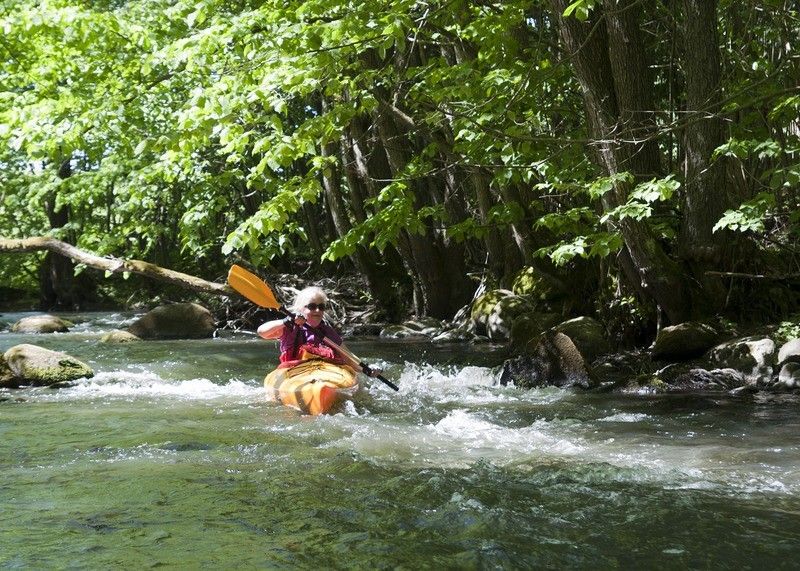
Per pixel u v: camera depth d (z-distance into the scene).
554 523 3.56
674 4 10.76
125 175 17.08
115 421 6.13
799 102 7.75
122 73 11.37
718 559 3.15
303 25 7.79
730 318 10.02
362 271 18.86
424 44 12.95
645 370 9.22
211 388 8.08
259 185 8.91
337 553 3.19
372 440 5.40
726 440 5.43
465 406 6.98
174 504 3.86
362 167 16.53
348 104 8.33
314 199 8.51
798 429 5.83
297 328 7.38
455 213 16.91
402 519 3.62
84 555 3.15
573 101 12.02
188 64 8.41
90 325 20.25
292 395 6.77
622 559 3.14
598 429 5.86
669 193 7.74
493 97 8.96
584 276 13.61
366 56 12.59
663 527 3.51
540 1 10.30
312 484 4.23
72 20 9.93
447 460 4.81
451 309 17.36
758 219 7.80
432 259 17.05
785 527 3.51
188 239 14.92
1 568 3.00
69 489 4.13
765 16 10.60
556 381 8.25
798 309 10.23
